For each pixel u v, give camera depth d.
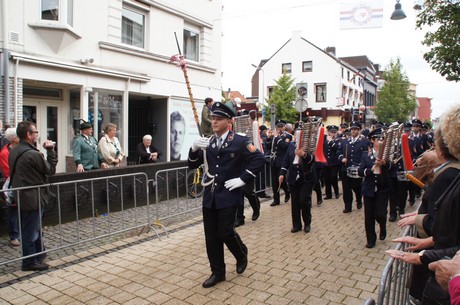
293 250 5.39
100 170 7.02
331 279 4.36
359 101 40.81
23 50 8.30
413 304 3.18
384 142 5.41
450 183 2.42
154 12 11.73
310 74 35.50
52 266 4.75
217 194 4.20
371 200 5.58
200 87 13.71
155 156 9.01
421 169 3.52
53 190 6.30
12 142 5.64
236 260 4.68
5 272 4.56
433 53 8.81
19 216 4.54
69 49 9.22
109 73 10.12
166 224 6.78
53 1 8.73
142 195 7.83
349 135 9.29
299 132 6.10
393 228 6.78
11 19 8.05
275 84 36.41
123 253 5.25
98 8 9.98
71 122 9.88
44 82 8.98
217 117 4.32
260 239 5.92
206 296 3.90
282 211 7.99
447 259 1.98
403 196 7.57
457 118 2.23
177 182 7.37
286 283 4.23
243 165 4.31
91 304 3.74
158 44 11.90
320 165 8.61
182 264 4.81
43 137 9.27
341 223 7.04
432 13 8.73
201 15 13.58
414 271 2.99
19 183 4.63
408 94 38.16
